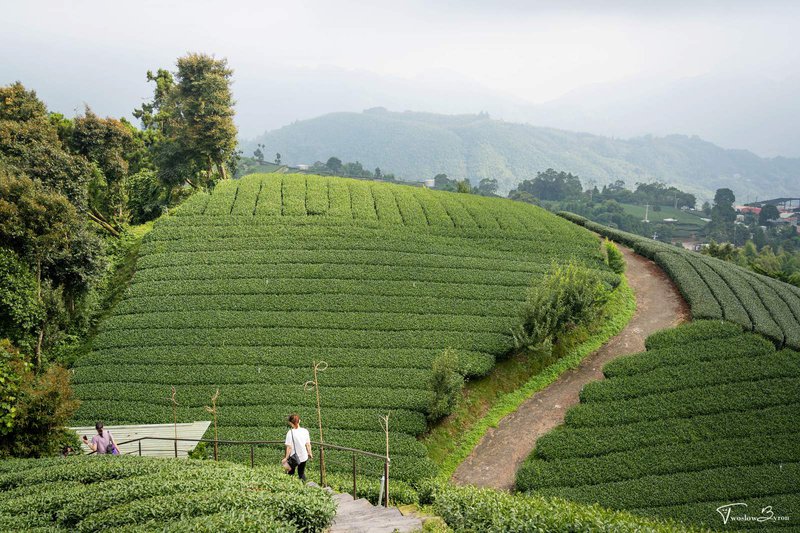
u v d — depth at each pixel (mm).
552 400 36438
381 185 64188
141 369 35812
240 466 19531
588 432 31359
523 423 34625
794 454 28766
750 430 30328
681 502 26859
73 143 57969
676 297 45875
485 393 36406
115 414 32406
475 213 58812
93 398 33688
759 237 163750
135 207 63781
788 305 42000
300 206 55344
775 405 31734
